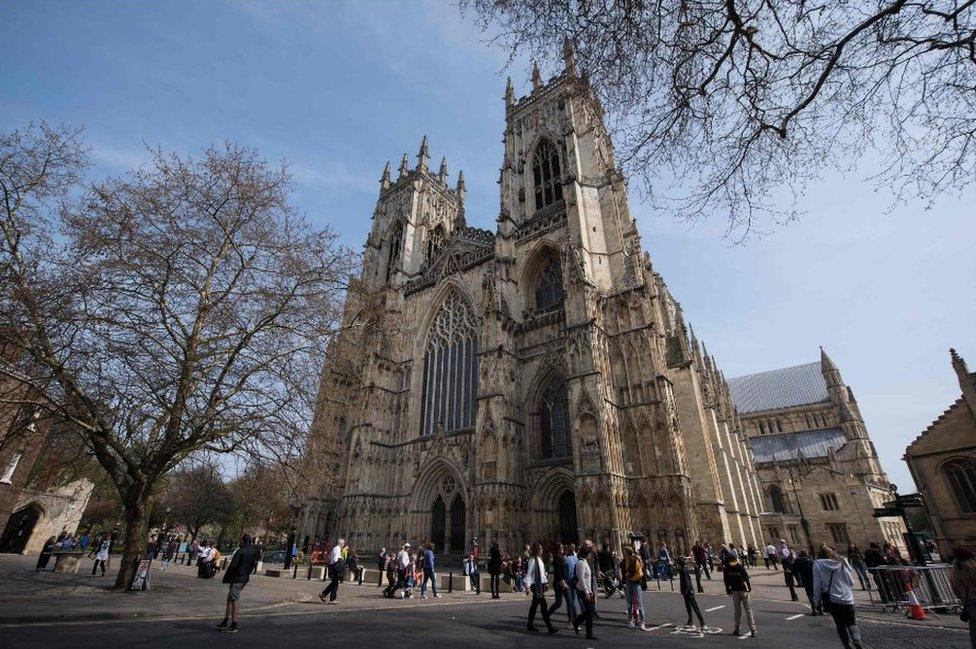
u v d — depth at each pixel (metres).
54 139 24.81
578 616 18.56
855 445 118.88
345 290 33.06
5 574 30.80
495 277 68.56
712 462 55.53
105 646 13.06
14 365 23.42
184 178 28.67
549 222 69.69
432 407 69.00
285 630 17.14
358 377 35.28
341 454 69.19
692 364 61.72
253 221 30.31
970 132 10.63
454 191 115.50
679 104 12.37
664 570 40.06
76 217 24.53
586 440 48.41
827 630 19.77
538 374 58.69
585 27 11.89
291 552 48.19
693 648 15.86
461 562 53.72
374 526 61.91
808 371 144.75
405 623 19.95
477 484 52.47
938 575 25.80
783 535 90.62
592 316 54.09
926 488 46.56
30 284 22.72
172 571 44.78
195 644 13.84
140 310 26.12
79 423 24.16
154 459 26.41
